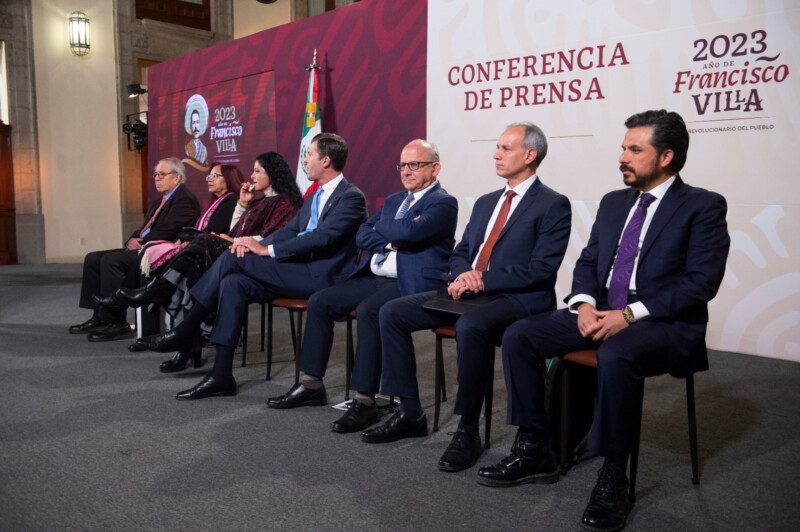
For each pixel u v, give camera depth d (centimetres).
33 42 905
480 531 174
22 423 255
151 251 352
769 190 354
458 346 218
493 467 204
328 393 303
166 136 805
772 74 347
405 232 256
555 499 194
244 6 1067
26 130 909
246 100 671
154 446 233
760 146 354
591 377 227
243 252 295
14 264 908
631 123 200
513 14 439
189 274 341
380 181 541
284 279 297
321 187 317
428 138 498
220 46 702
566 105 420
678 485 203
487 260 241
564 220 230
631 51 392
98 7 951
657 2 380
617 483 181
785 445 237
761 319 365
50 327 453
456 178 484
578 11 410
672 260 195
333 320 282
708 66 366
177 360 333
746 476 210
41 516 180
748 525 178
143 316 384
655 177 200
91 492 195
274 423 259
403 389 241
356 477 208
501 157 238
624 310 193
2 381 314
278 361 364
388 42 521
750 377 326
